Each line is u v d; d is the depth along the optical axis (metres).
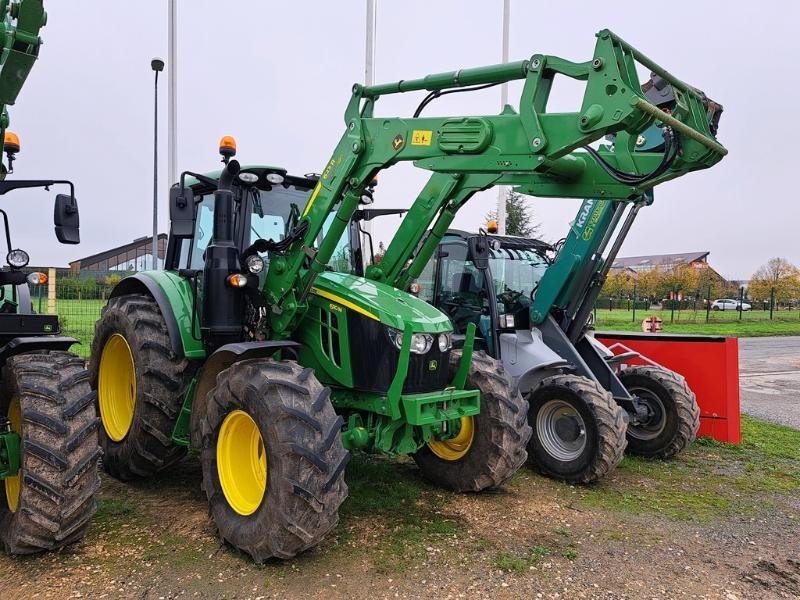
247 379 3.60
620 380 6.55
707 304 31.80
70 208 3.73
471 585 3.39
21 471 3.36
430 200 4.75
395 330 4.02
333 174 4.18
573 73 3.40
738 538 4.21
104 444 4.96
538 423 5.58
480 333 6.37
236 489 3.79
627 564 3.75
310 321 4.39
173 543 3.74
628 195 4.53
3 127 3.56
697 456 6.34
